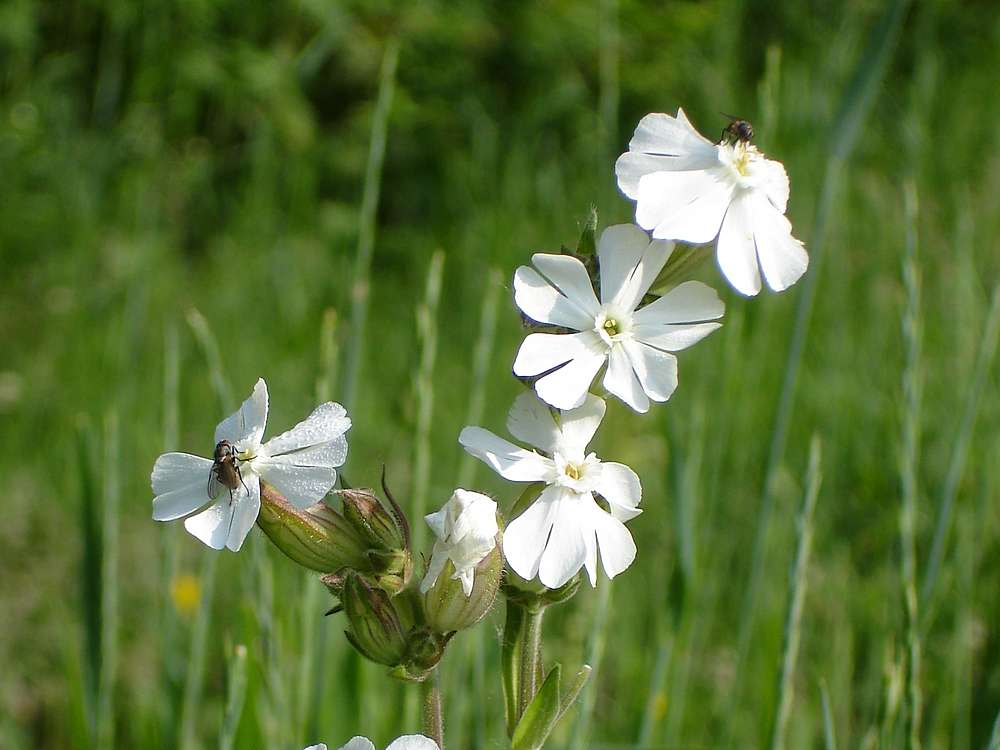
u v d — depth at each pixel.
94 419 0.63
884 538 0.49
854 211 0.77
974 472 0.50
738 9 1.06
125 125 0.99
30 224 0.90
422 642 0.29
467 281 0.83
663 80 1.07
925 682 0.42
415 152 1.06
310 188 0.99
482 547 0.28
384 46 1.10
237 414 0.29
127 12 1.01
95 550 0.36
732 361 0.41
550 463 0.28
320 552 0.29
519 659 0.29
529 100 1.08
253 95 1.04
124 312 0.77
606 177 0.52
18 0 1.02
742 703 0.42
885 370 0.59
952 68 1.05
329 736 0.37
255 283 0.87
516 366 0.27
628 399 0.28
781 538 0.49
